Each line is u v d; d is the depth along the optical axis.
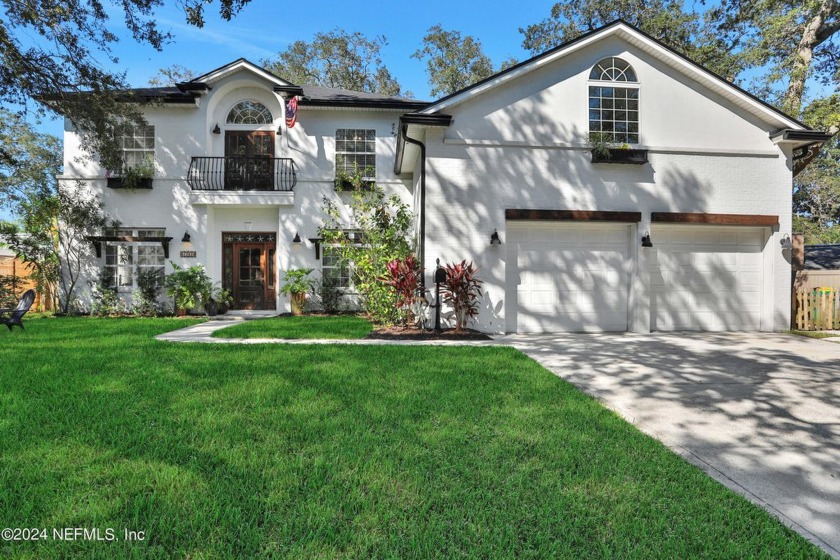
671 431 3.84
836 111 13.83
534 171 9.77
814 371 6.07
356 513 2.39
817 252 14.40
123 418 3.72
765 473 3.07
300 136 13.52
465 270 9.05
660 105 10.15
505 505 2.48
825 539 2.30
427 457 3.07
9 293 13.41
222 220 13.84
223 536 2.15
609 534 2.25
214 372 5.40
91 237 12.86
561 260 10.04
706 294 10.41
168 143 13.26
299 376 5.24
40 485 2.59
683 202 10.14
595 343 8.38
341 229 13.13
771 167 10.37
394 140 13.76
